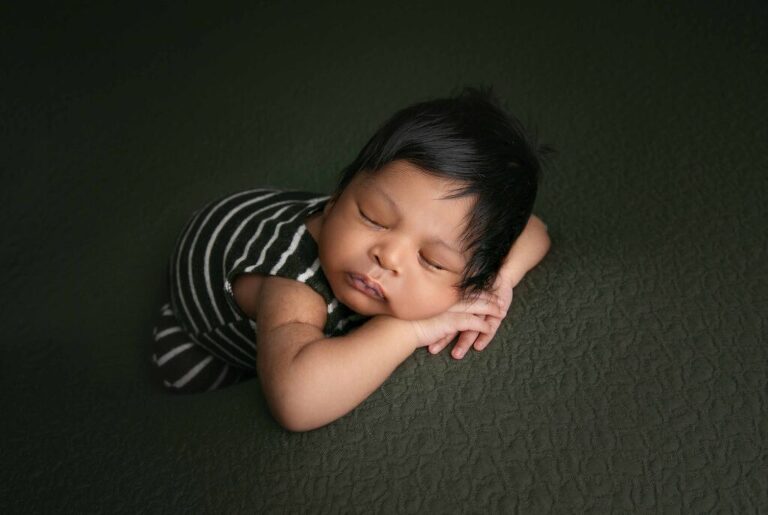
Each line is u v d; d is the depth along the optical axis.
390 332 0.74
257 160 1.18
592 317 0.79
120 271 1.05
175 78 1.34
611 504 0.63
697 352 0.75
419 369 0.76
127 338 0.98
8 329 0.98
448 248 0.73
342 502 0.66
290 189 1.13
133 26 1.46
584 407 0.71
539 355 0.76
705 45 1.24
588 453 0.67
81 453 0.78
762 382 0.72
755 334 0.76
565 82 1.22
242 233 0.87
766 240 0.87
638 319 0.78
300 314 0.77
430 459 0.68
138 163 1.20
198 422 0.77
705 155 1.02
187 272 0.91
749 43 1.23
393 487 0.66
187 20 1.47
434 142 0.75
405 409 0.72
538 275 0.86
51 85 1.34
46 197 1.15
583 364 0.75
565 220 0.95
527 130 0.91
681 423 0.69
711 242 0.87
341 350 0.72
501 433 0.69
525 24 1.37
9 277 1.05
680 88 1.16
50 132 1.25
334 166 1.16
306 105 1.27
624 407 0.70
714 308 0.79
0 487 0.75
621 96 1.17
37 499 0.73
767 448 0.66
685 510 0.63
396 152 0.75
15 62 1.38
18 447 0.80
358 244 0.72
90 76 1.36
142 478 0.73
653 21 1.32
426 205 0.72
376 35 1.40
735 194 0.94
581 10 1.37
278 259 0.80
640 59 1.24
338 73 1.33
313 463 0.69
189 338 0.95
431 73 1.30
